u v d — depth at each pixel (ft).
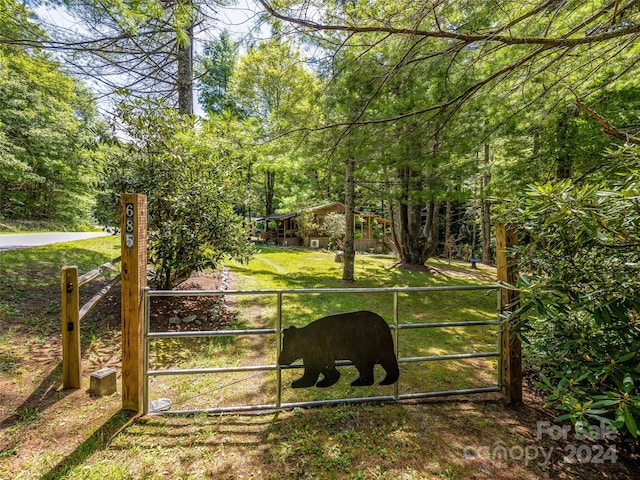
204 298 16.35
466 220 64.85
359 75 10.69
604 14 8.50
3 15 14.69
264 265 30.86
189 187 14.06
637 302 5.29
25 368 8.91
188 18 8.52
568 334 6.77
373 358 8.02
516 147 19.69
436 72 10.46
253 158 13.97
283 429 6.89
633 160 7.23
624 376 5.41
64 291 8.00
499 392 8.68
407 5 8.30
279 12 8.33
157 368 9.87
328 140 12.32
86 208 53.57
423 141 12.01
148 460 5.84
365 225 69.51
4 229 41.70
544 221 6.25
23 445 6.05
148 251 14.32
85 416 6.99
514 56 10.73
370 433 6.86
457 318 17.01
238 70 39.99
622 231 5.60
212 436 6.58
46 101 39.17
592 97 14.49
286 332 7.63
